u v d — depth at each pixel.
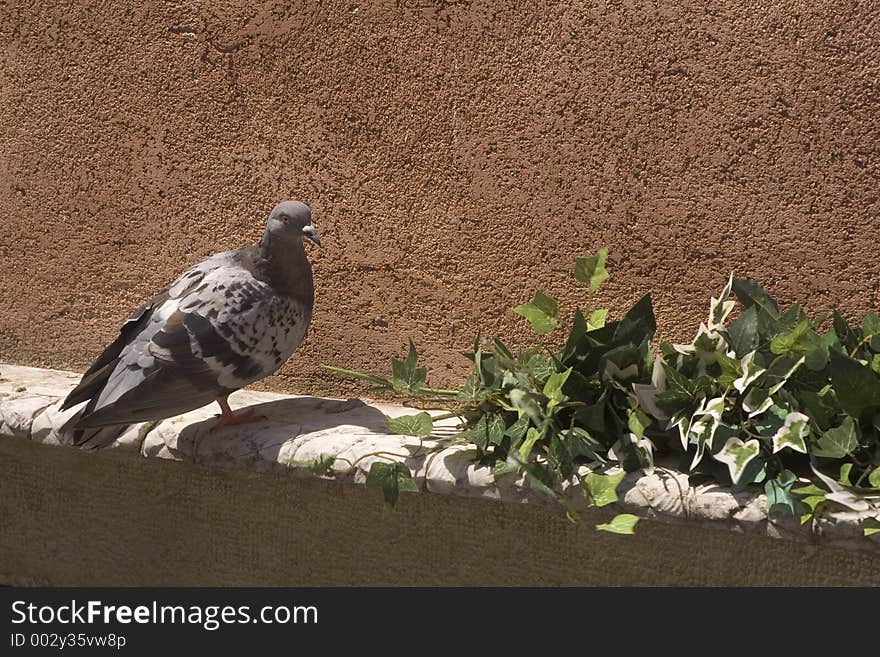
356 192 3.50
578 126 3.18
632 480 2.67
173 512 3.42
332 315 3.60
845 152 2.92
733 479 2.52
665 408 2.72
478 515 2.97
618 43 3.10
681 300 3.15
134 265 3.88
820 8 2.89
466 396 2.91
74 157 3.93
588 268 2.93
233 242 3.70
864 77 2.87
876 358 2.63
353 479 2.92
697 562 2.73
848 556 2.55
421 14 3.32
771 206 3.02
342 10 3.43
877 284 2.95
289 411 3.37
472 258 3.37
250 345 2.96
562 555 2.89
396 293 3.49
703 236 3.10
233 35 3.59
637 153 3.13
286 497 3.22
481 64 3.27
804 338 2.62
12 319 4.14
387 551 3.11
